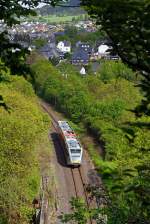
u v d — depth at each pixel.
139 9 7.26
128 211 11.91
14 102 52.56
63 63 137.00
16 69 9.77
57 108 90.50
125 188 9.76
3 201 32.56
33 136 42.78
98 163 10.62
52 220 37.41
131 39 7.71
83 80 94.50
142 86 8.04
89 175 49.91
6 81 10.89
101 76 98.25
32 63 105.56
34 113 53.97
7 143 38.28
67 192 46.81
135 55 7.96
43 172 48.88
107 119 66.69
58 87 92.94
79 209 14.54
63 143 59.72
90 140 65.69
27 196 36.25
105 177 10.18
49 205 39.53
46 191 42.50
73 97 80.62
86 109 75.56
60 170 53.81
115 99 71.25
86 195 45.81
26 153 39.75
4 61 9.70
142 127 8.46
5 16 9.28
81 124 74.69
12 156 38.22
